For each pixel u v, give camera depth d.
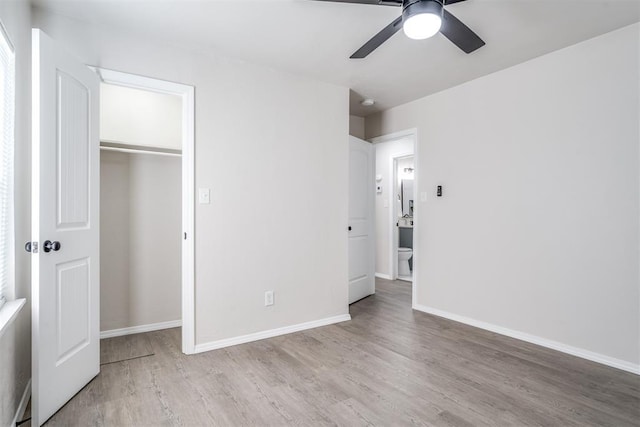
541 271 2.86
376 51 2.74
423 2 1.69
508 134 3.08
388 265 5.66
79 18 2.26
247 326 2.92
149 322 3.18
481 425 1.78
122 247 3.07
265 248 3.02
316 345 2.85
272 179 3.05
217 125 2.77
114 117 3.04
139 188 3.14
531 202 2.92
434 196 3.73
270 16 2.24
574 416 1.86
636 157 2.37
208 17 2.25
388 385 2.19
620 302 2.44
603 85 2.51
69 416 1.84
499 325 3.15
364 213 4.43
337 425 1.78
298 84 3.21
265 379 2.26
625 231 2.42
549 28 2.41
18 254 1.88
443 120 3.63
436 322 3.47
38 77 1.71
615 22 2.34
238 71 2.87
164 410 1.90
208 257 2.73
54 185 1.83
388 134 4.29
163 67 2.55
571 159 2.68
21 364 1.89
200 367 2.43
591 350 2.57
